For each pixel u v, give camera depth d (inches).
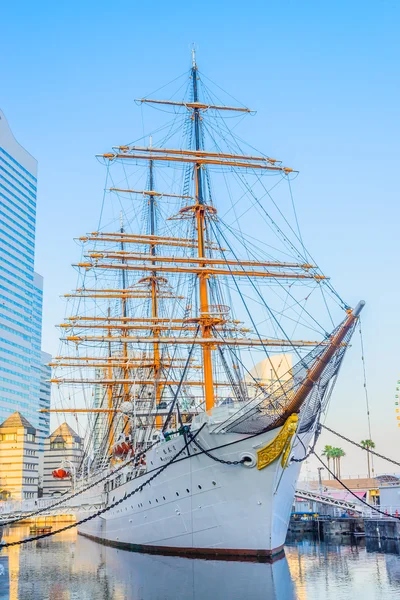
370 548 2242.9
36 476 6510.8
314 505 3644.2
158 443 1844.2
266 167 2282.2
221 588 1295.5
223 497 1598.2
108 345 3083.2
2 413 6653.5
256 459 1525.6
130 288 3398.1
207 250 2402.8
